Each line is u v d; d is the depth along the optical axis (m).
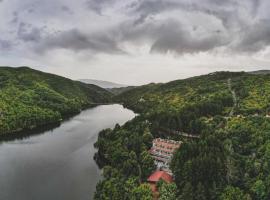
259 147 141.75
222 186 116.12
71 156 186.25
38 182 145.62
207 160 121.62
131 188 116.62
